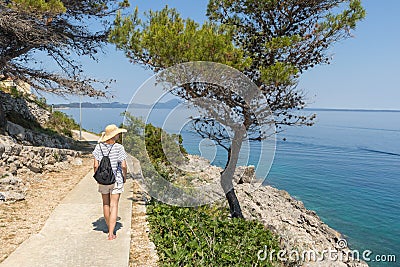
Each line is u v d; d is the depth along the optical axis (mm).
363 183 25141
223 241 5902
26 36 12844
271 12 8406
